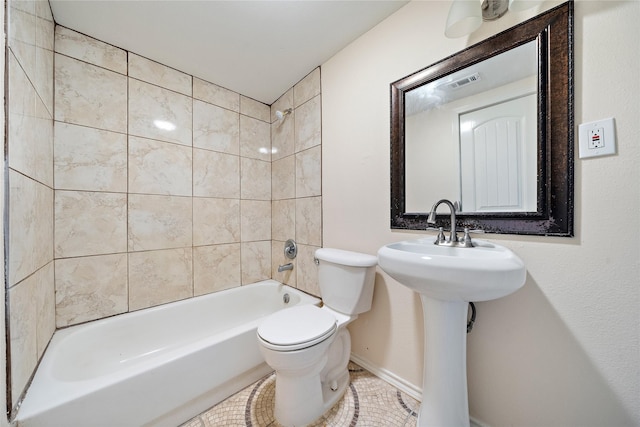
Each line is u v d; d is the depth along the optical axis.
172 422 1.04
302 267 1.81
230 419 1.09
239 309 1.85
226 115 1.89
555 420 0.83
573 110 0.77
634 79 0.69
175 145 1.64
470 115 1.01
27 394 0.81
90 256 1.33
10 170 0.75
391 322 1.30
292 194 1.91
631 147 0.70
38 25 1.01
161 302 1.57
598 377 0.76
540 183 0.83
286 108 1.96
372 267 1.29
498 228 0.93
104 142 1.37
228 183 1.89
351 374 1.38
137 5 1.15
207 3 1.15
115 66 1.42
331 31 1.36
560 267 0.81
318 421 1.08
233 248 1.92
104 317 1.37
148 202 1.53
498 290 0.69
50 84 1.17
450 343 0.91
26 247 0.86
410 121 1.19
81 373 1.19
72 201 1.28
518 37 0.87
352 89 1.45
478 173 0.99
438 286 0.76
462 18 0.86
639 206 0.69
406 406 1.15
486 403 0.98
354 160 1.45
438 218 1.09
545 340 0.85
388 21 1.27
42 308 1.03
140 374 0.93
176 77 1.65
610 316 0.74
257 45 1.45
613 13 0.72
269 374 1.40
